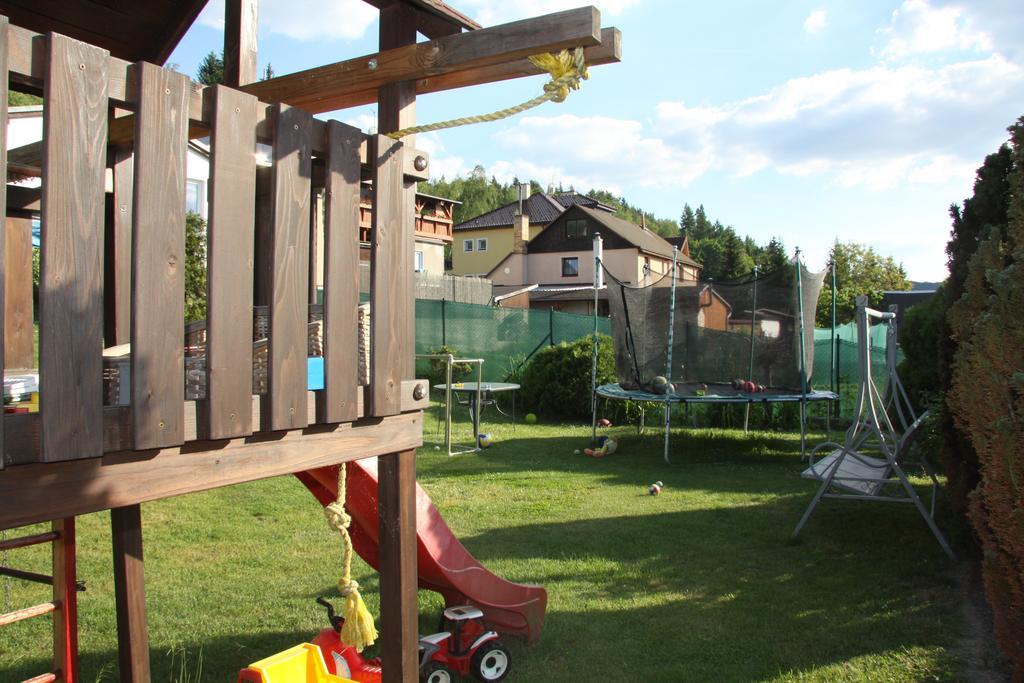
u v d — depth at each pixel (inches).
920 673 137.5
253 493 280.1
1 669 140.4
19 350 156.1
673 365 418.3
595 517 251.8
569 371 511.8
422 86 101.1
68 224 59.4
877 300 1209.4
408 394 97.9
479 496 283.6
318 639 131.3
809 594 178.5
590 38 81.9
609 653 146.9
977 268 159.6
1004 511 120.1
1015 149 135.6
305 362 81.4
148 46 151.7
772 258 2827.3
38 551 210.2
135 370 64.7
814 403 501.0
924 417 223.1
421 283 993.5
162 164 66.1
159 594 177.3
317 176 115.3
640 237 1660.9
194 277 456.4
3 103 56.1
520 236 1646.2
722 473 332.8
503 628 149.9
